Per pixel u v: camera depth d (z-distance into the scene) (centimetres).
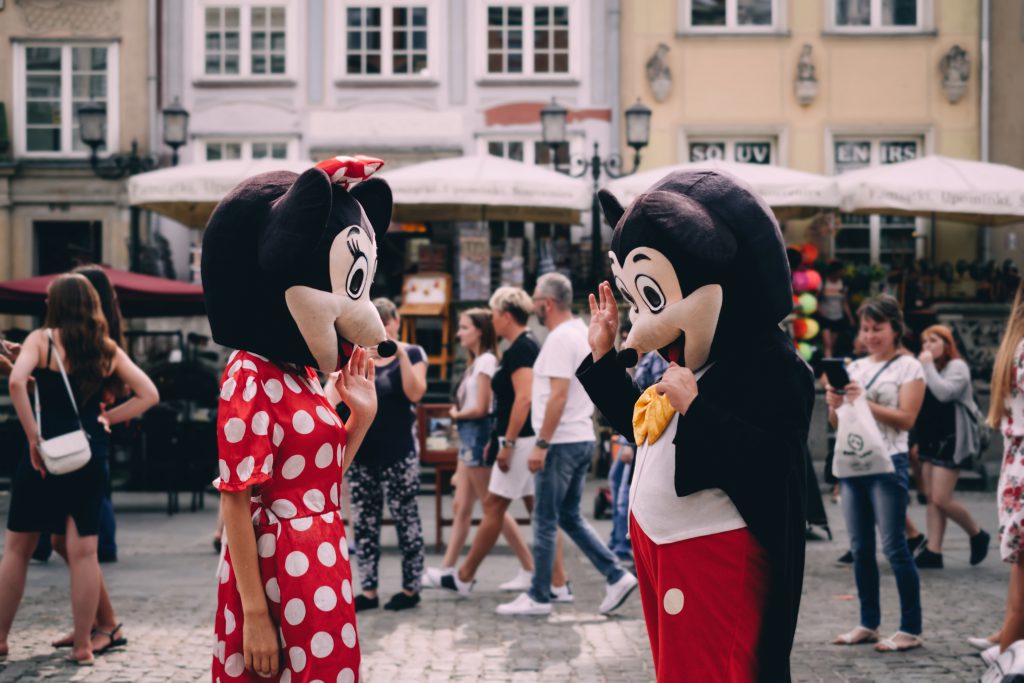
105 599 589
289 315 329
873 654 579
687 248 324
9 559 559
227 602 326
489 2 1848
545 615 684
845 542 1001
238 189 340
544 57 1858
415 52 1864
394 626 653
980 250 1827
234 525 317
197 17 1855
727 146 1869
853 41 1845
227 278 331
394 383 696
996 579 807
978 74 1841
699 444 331
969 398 848
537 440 666
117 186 1839
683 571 337
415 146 1855
